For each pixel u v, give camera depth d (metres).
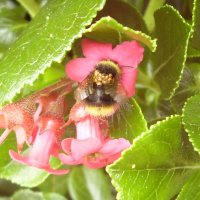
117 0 0.21
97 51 0.19
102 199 0.27
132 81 0.20
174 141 0.20
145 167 0.19
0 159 0.23
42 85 0.22
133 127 0.20
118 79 0.20
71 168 0.27
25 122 0.20
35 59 0.19
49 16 0.20
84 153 0.19
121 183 0.19
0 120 0.20
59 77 0.22
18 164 0.23
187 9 0.23
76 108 0.20
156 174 0.19
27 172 0.23
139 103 0.23
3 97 0.19
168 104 0.23
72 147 0.19
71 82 0.20
